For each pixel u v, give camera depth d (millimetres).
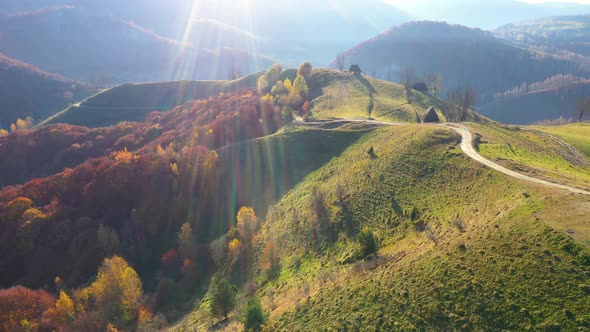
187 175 101625
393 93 149375
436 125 86375
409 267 36594
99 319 59500
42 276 80312
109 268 67125
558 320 25375
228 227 88250
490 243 34219
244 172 100750
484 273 31312
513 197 42094
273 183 95438
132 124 172750
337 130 104688
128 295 62656
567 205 35969
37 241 86875
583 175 55406
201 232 89188
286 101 143250
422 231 45406
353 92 151500
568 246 29891
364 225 55344
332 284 41031
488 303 28766
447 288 31547
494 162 55594
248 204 92000
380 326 30672
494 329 26969
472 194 48219
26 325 59406
